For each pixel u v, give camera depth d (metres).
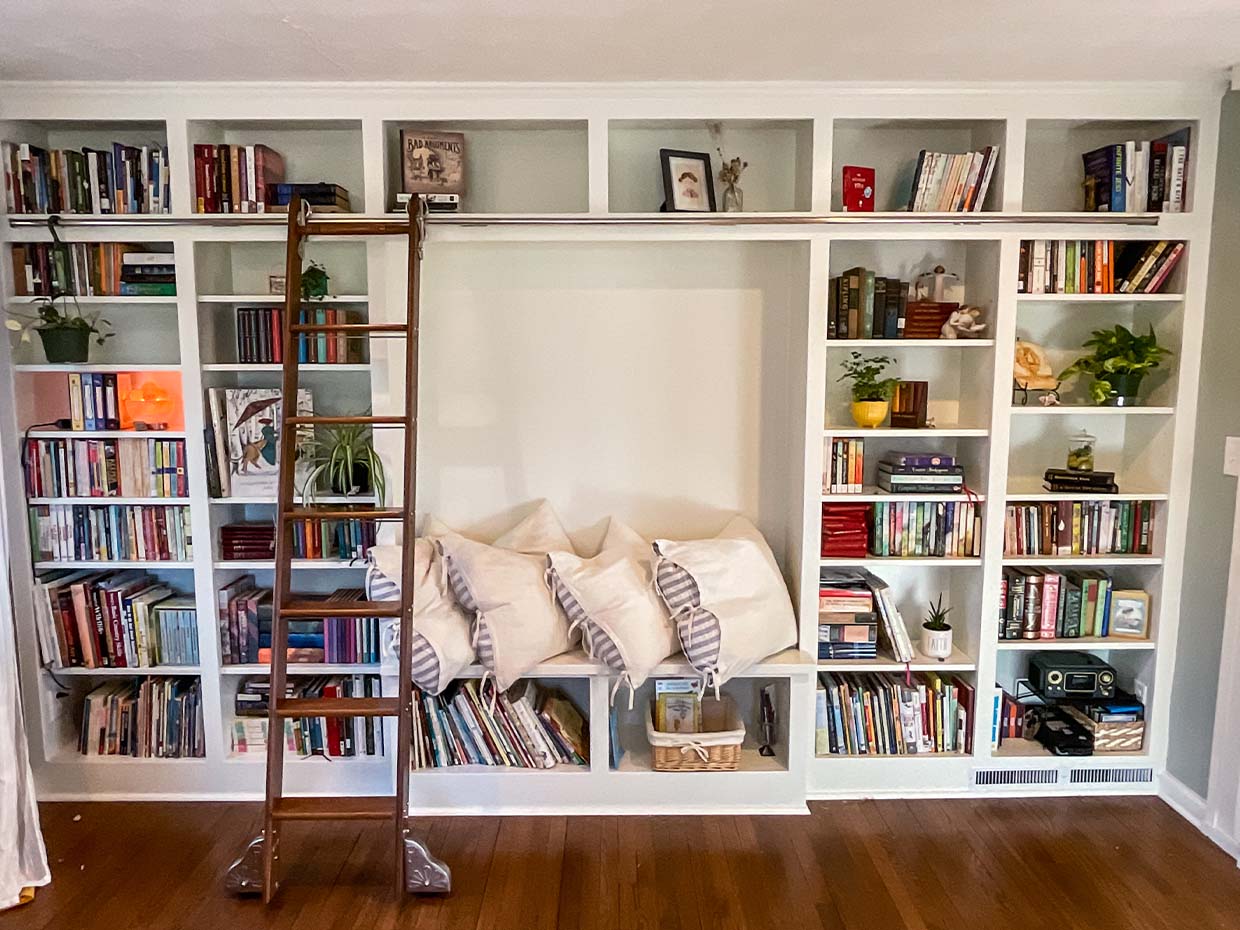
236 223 2.69
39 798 2.94
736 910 2.35
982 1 2.04
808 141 2.82
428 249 3.00
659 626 2.74
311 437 2.91
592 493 3.13
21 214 2.73
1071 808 2.90
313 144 2.99
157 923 2.30
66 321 2.74
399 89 2.67
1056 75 2.61
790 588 3.07
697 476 3.13
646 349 3.07
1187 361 2.83
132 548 2.90
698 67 2.53
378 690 2.97
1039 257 2.83
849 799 2.96
